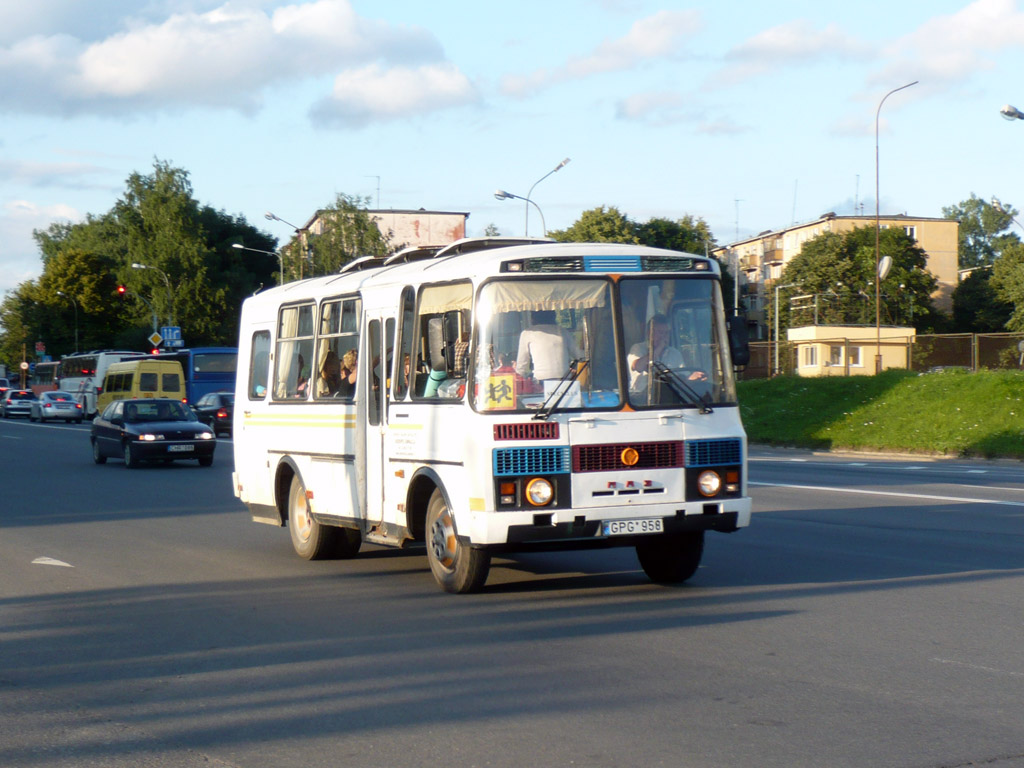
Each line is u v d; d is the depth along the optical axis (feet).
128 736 21.38
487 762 19.30
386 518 38.01
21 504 67.77
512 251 33.73
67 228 436.76
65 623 32.83
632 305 33.76
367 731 21.26
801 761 19.07
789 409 140.15
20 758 20.13
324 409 42.37
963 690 23.67
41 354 350.23
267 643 29.40
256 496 48.67
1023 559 41.73
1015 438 109.50
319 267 274.57
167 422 100.73
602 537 32.83
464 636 29.60
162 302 329.11
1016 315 307.99
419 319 36.14
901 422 123.24
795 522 53.67
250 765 19.47
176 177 340.59
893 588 35.86
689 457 33.58
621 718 21.79
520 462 32.27
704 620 31.14
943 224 384.27
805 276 326.85
